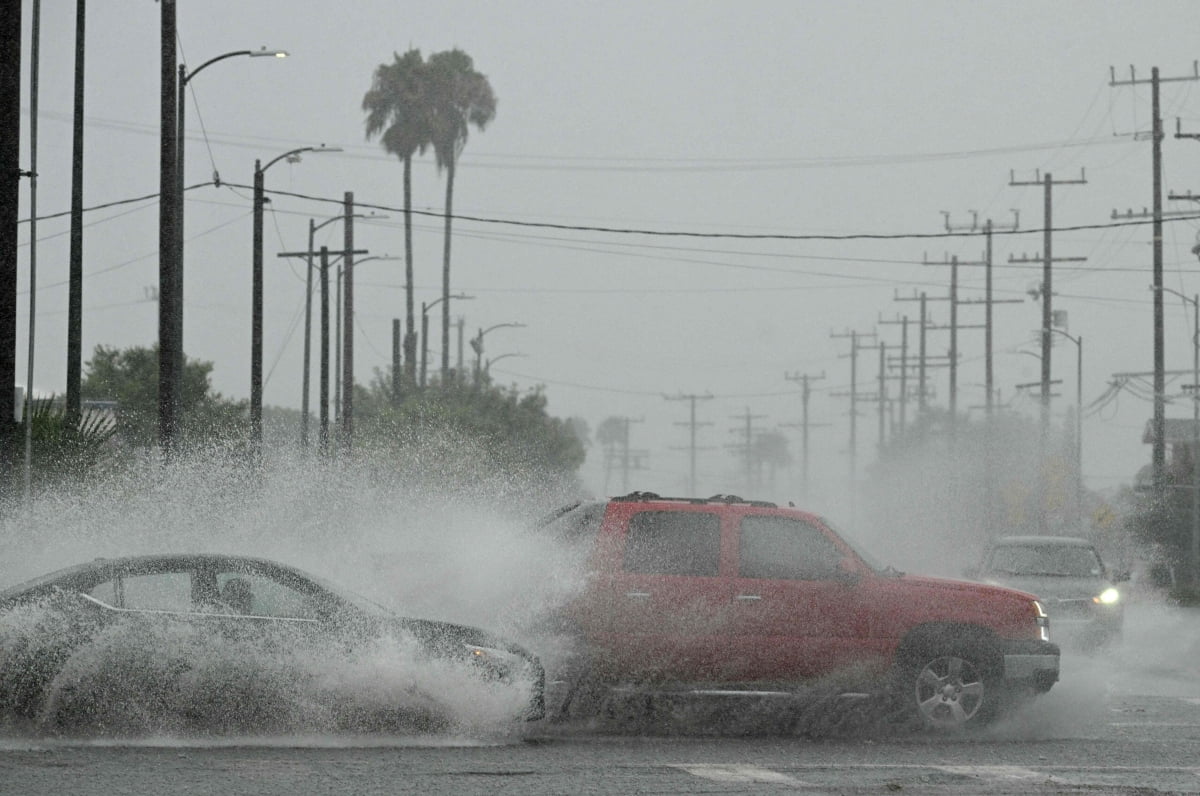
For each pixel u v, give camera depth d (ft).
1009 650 141.69
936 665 141.59
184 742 118.93
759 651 138.21
